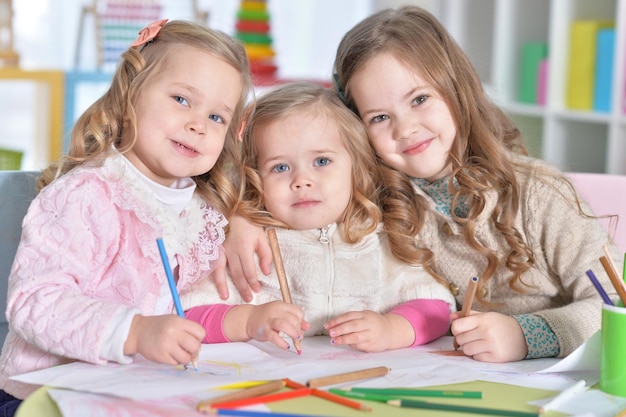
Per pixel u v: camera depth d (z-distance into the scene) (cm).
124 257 125
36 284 115
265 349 126
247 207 142
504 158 145
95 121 129
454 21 376
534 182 145
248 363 113
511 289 148
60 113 346
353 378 105
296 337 121
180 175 130
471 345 120
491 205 145
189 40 131
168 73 129
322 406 95
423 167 144
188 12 443
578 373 111
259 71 394
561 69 318
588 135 323
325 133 140
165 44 131
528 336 123
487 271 145
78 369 108
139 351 109
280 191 141
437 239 150
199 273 137
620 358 101
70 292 115
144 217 126
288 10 473
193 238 137
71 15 436
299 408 94
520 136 164
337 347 128
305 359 118
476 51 376
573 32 313
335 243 143
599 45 299
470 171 146
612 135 286
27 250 118
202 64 129
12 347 127
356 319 125
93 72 355
